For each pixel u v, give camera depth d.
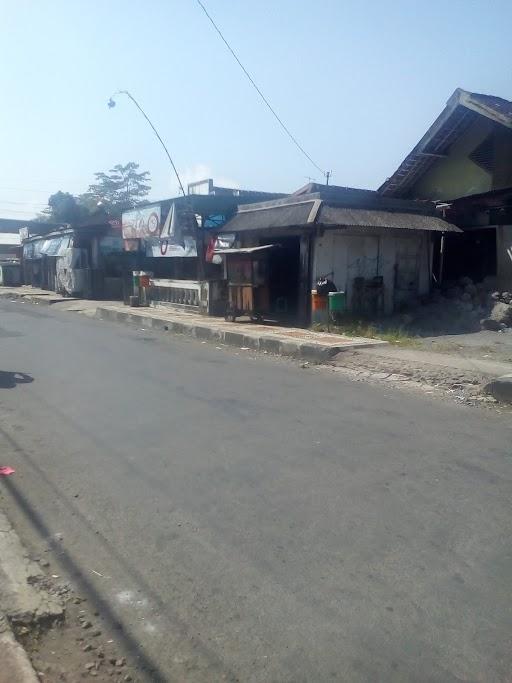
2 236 51.09
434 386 8.89
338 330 13.76
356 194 15.49
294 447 6.10
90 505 4.79
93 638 3.19
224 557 3.96
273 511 4.62
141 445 6.20
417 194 19.62
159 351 12.38
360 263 15.45
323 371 10.26
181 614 3.38
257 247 15.87
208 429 6.73
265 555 3.97
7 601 3.43
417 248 16.45
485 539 4.17
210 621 3.31
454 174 18.45
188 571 3.80
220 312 17.67
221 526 4.39
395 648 3.07
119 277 28.92
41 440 6.42
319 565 3.85
